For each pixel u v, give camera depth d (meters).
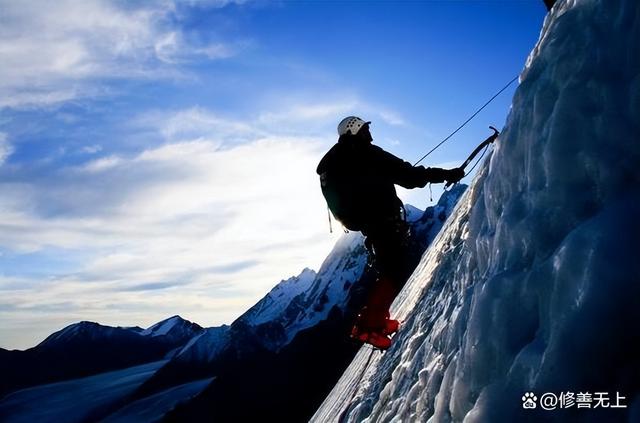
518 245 1.63
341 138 3.91
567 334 1.22
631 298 1.13
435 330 2.87
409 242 3.98
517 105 1.98
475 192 3.82
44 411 182.00
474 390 1.54
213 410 106.06
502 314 1.52
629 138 1.36
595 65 1.55
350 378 7.87
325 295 182.00
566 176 1.50
